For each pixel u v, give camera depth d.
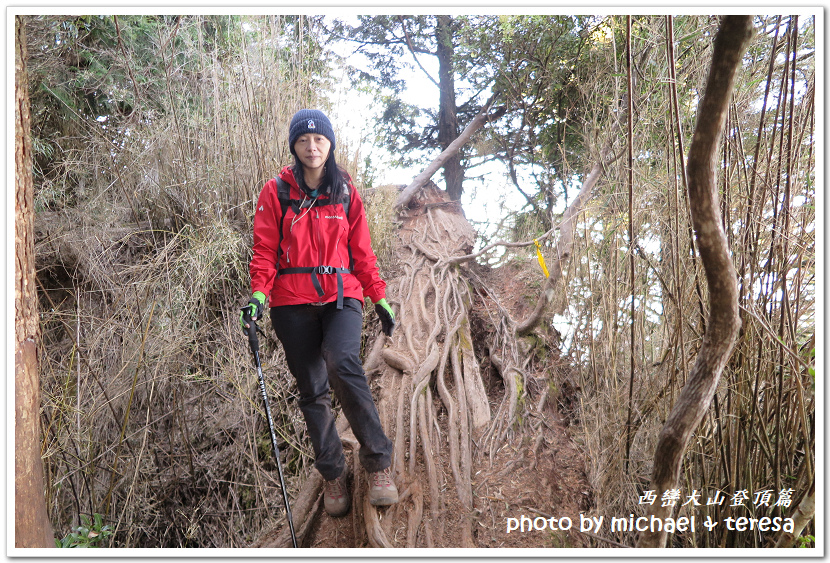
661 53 3.04
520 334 3.99
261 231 2.52
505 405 3.36
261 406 3.37
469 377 3.49
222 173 4.01
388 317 2.65
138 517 3.09
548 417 3.39
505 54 6.03
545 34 5.34
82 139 4.18
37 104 4.26
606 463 2.79
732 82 1.53
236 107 4.16
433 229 5.57
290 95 4.36
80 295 3.65
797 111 2.30
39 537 2.03
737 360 2.32
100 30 4.47
